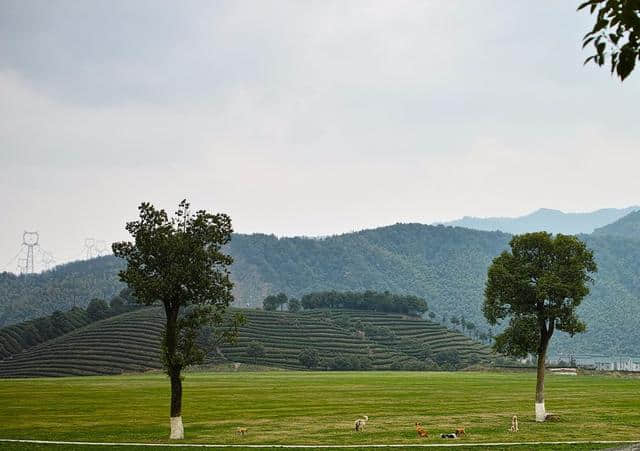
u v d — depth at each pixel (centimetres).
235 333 5875
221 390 11588
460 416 7238
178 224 5806
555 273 6688
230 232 5866
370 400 9462
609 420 6669
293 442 5262
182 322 5731
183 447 4969
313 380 15000
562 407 8169
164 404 8869
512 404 8688
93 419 7119
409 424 6512
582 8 1388
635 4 1330
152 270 5756
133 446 5019
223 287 5788
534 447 4884
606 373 17388
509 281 6775
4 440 5472
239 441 5347
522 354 6881
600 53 1405
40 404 8806
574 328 6681
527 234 6894
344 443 5194
